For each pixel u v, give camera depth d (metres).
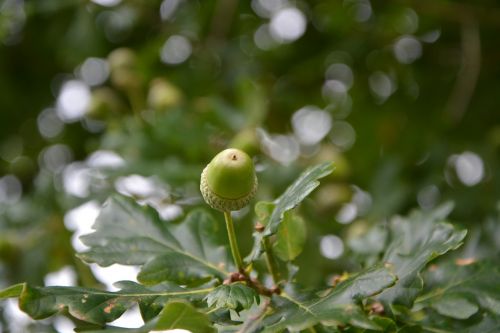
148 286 1.28
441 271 1.40
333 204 2.60
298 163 2.52
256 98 2.49
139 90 2.78
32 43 3.15
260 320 1.12
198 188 2.23
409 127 3.14
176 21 2.99
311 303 1.11
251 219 2.20
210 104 2.51
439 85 3.15
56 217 2.68
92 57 3.03
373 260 1.54
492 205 2.59
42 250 2.65
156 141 2.38
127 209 1.44
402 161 2.78
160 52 2.87
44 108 3.28
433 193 2.77
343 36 3.15
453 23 3.09
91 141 2.95
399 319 1.28
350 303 1.04
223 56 3.00
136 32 3.11
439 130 2.96
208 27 3.13
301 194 1.17
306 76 3.14
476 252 1.77
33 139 3.31
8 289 1.12
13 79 3.21
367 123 3.20
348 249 1.59
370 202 2.71
